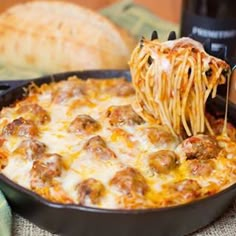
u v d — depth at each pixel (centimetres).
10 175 64
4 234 62
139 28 107
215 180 64
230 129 73
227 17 100
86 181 61
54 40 95
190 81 67
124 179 61
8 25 98
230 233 65
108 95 79
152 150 68
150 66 68
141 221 58
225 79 70
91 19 97
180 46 68
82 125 70
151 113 72
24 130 70
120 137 69
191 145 67
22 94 78
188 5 102
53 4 99
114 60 94
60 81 81
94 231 60
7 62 99
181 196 61
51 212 60
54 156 64
